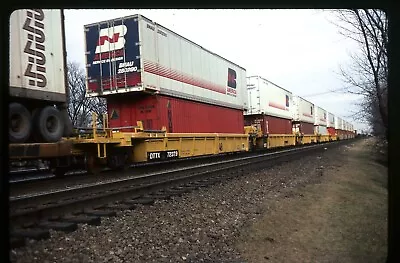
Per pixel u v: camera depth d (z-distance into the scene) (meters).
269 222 7.54
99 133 13.09
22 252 4.63
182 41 17.97
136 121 15.86
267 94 30.42
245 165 15.73
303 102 43.34
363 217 8.99
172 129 16.58
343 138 80.38
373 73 13.80
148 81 14.93
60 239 5.20
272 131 31.30
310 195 10.91
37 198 7.28
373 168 22.80
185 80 17.95
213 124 20.92
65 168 12.41
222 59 22.70
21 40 9.23
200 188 10.11
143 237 5.71
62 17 10.85
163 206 7.72
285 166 17.42
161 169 15.92
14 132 9.14
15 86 8.98
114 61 15.16
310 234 7.20
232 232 6.59
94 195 8.31
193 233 6.26
